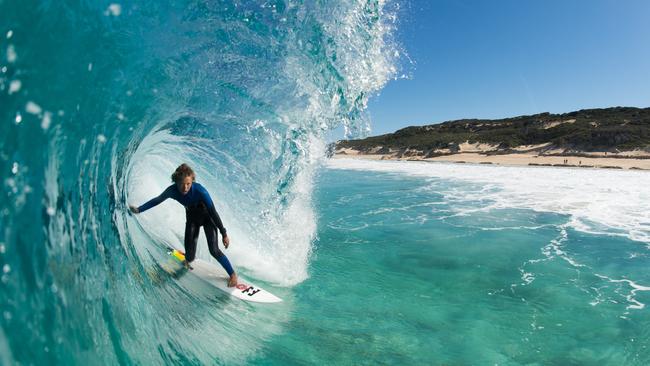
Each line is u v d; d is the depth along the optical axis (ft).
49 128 8.85
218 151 20.17
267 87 18.88
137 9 11.64
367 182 77.25
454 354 13.91
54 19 9.08
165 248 17.11
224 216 21.34
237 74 17.57
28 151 8.22
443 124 281.54
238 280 16.99
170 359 10.87
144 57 12.57
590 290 20.15
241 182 21.06
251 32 16.96
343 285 19.74
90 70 10.33
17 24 8.28
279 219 21.08
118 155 13.78
